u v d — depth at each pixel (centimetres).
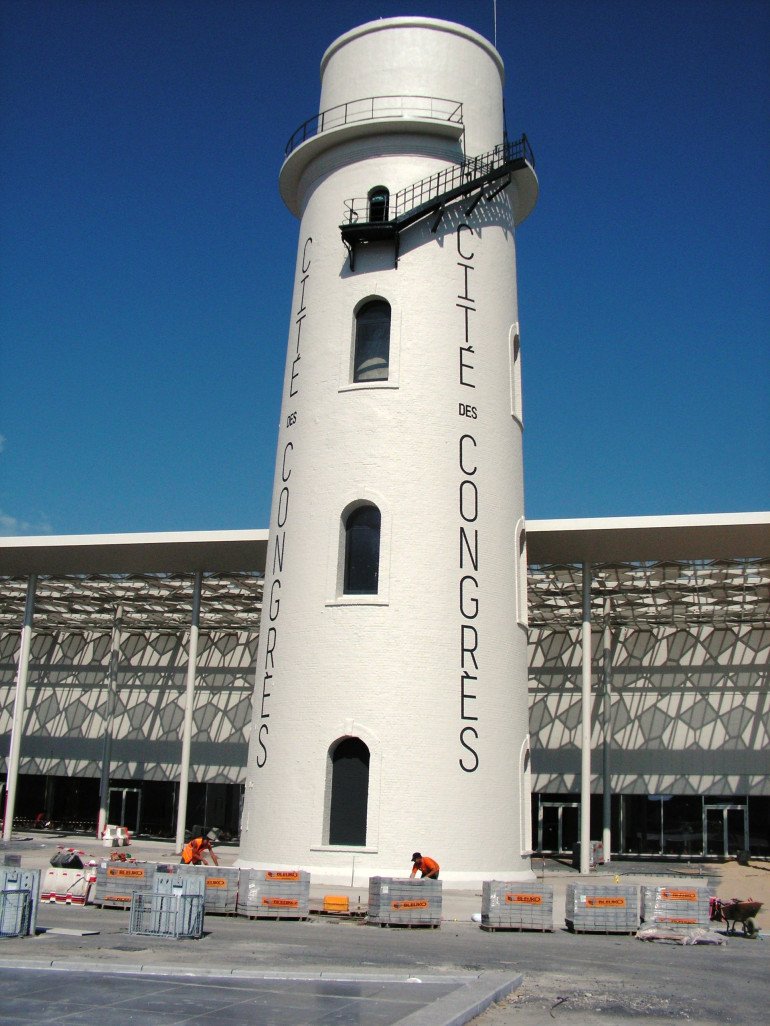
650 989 1333
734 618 4228
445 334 2786
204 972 1237
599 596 4062
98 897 2055
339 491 2681
